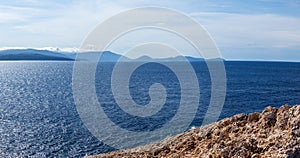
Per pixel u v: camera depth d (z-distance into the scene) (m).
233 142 11.14
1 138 50.19
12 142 48.12
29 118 64.75
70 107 76.06
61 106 78.19
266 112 12.67
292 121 10.55
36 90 117.38
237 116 13.88
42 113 69.81
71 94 102.25
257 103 74.56
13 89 123.06
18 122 61.38
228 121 13.83
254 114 13.05
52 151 43.66
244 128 12.41
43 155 42.31
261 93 93.31
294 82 132.12
